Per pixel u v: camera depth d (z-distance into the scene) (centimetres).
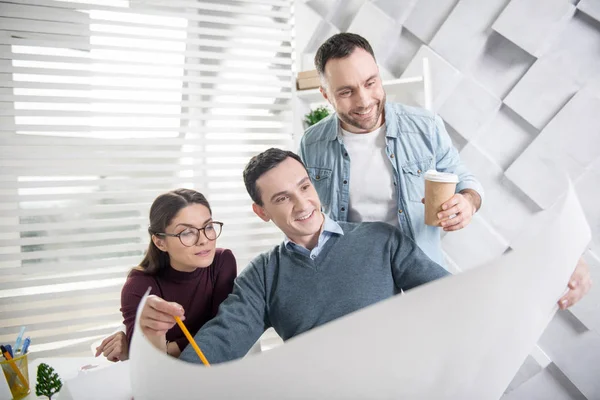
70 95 203
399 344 44
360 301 111
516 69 190
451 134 206
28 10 194
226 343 102
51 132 199
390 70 220
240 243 224
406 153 147
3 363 107
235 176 223
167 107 217
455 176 118
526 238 189
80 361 126
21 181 193
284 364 43
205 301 135
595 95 172
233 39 227
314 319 111
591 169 173
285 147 231
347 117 139
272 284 116
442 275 111
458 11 197
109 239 203
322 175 155
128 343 123
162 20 217
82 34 202
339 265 114
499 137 195
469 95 198
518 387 192
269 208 113
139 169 209
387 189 149
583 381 179
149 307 87
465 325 46
